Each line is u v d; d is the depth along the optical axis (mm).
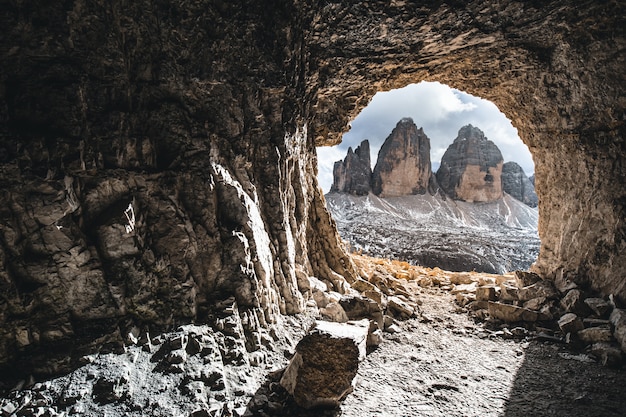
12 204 4395
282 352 5988
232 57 6512
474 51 8656
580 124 8852
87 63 5059
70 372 4367
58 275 4664
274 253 7371
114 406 4133
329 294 8695
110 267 5078
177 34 5867
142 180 5516
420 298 11203
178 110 6047
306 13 6992
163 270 5449
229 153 6711
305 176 10078
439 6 6762
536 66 8898
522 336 8078
